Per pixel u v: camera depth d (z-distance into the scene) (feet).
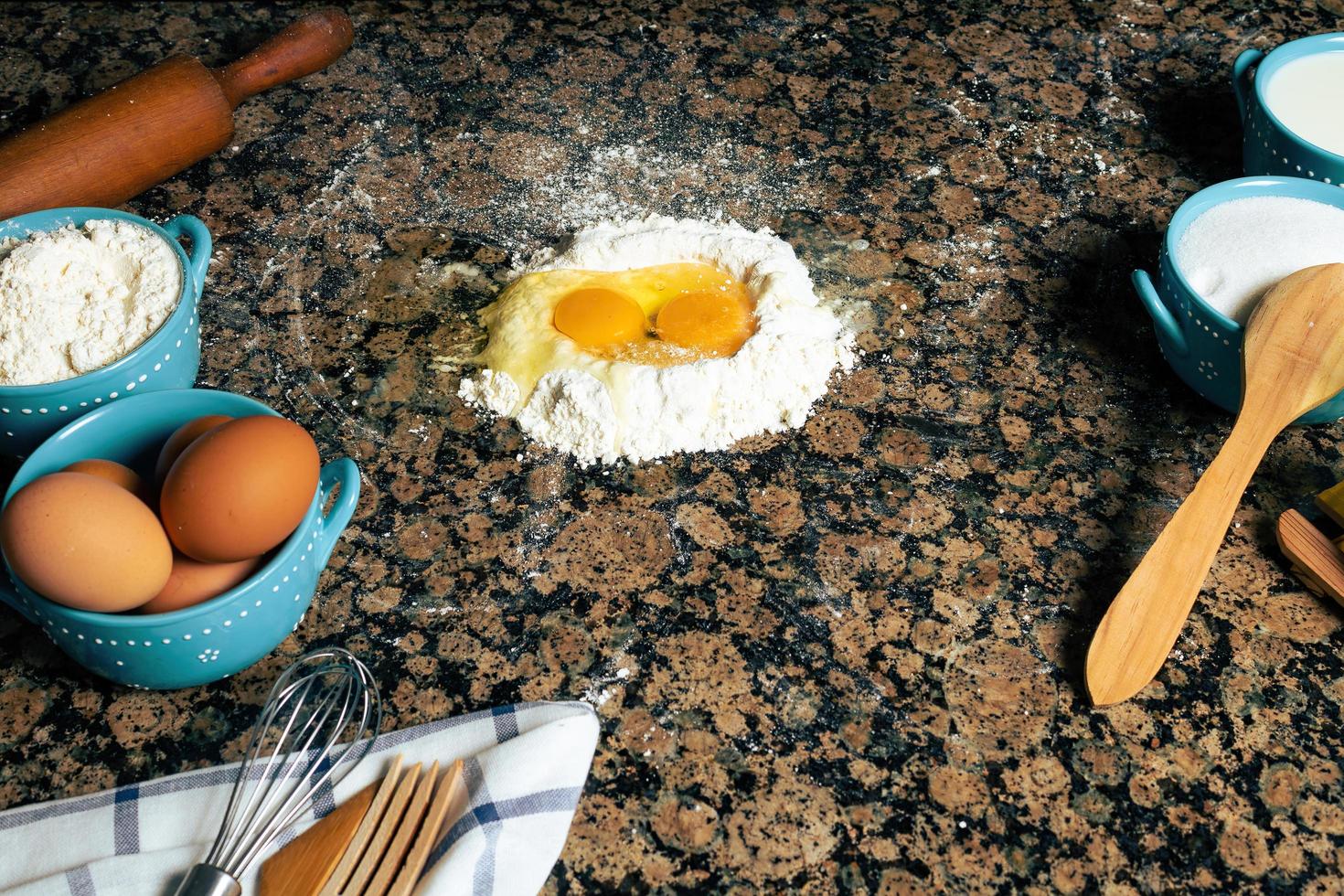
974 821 2.05
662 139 2.90
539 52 3.09
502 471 2.39
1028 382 2.52
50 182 2.56
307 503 2.07
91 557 1.93
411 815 2.01
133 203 2.77
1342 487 2.30
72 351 2.25
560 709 2.10
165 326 2.27
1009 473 2.40
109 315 2.30
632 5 3.22
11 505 1.95
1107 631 2.17
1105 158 2.89
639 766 2.09
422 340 2.56
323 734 2.11
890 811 2.05
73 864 1.99
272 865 1.97
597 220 2.74
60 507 1.93
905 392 2.50
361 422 2.45
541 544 2.31
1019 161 2.88
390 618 2.23
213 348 2.54
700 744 2.11
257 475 2.00
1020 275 2.68
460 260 2.68
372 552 2.30
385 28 3.14
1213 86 3.04
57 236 2.37
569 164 2.85
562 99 2.98
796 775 2.08
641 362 2.45
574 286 2.56
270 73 2.85
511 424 2.45
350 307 2.61
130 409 2.19
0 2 3.19
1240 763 2.10
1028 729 2.13
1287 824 2.05
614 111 2.96
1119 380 2.52
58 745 2.11
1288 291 2.31
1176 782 2.08
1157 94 3.02
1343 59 2.78
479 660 2.19
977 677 2.18
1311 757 2.10
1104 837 2.03
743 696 2.15
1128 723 2.14
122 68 3.03
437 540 2.31
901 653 2.20
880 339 2.57
